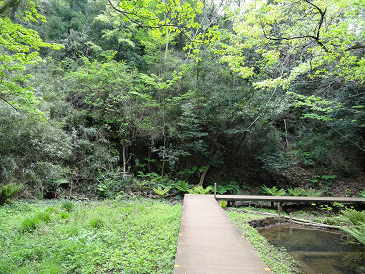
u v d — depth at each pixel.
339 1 5.41
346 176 12.43
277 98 10.70
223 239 3.73
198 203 7.11
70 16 16.00
